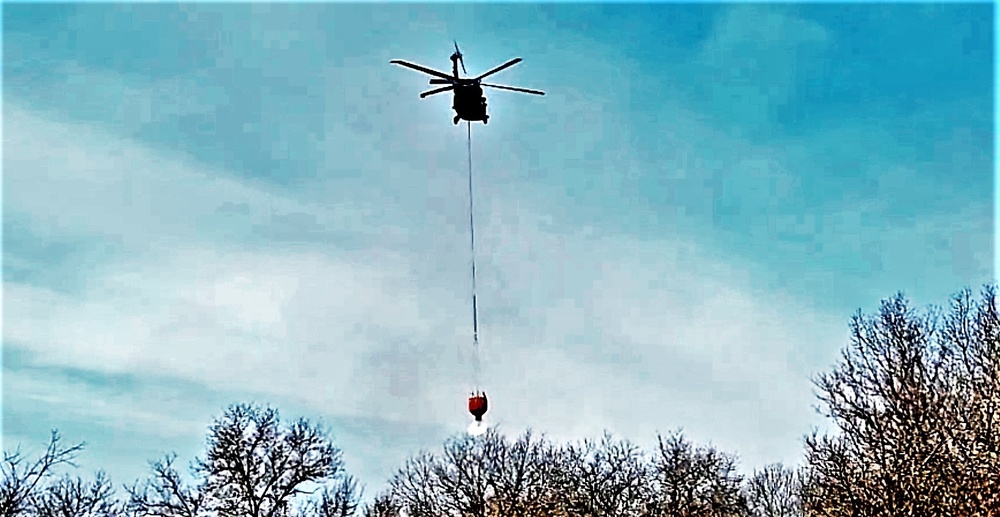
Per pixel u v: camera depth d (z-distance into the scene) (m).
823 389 39.44
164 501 43.25
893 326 38.62
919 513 35.31
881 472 36.97
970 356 37.59
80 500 42.06
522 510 54.19
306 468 44.31
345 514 45.38
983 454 35.28
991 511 34.25
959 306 38.47
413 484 54.97
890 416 37.34
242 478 43.28
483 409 22.38
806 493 42.31
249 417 44.31
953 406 36.56
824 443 39.19
